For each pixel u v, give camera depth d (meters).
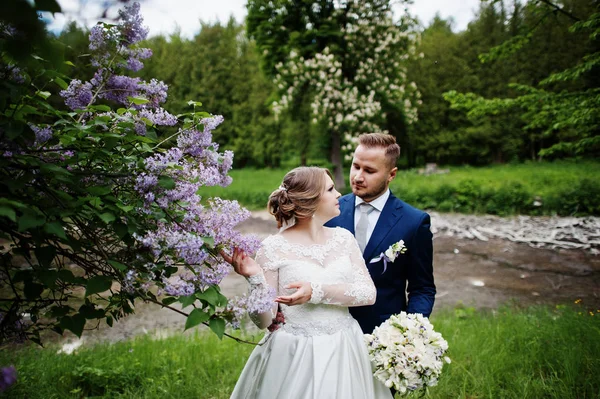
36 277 1.44
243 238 1.68
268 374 2.00
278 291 2.05
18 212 1.35
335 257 2.15
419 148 28.75
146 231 1.54
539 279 7.13
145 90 1.87
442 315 5.24
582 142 6.96
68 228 1.56
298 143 17.84
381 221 2.46
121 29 1.66
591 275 7.25
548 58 25.84
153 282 1.48
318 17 16.56
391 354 1.93
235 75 30.73
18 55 1.04
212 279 1.53
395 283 2.41
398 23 16.64
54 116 1.64
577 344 3.62
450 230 10.85
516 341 3.92
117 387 3.19
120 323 5.18
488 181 14.70
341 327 2.07
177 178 1.63
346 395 1.88
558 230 10.24
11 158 1.40
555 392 2.99
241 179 20.69
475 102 8.01
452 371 3.37
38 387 2.95
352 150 15.98
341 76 16.73
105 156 1.57
